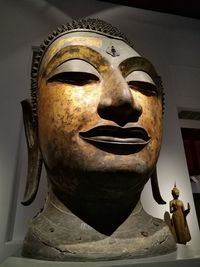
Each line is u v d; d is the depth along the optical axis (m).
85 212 1.23
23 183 2.02
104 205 1.21
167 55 2.79
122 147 1.14
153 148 1.27
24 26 2.46
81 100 1.19
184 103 2.74
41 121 1.31
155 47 2.75
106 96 1.16
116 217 1.25
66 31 1.44
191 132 2.97
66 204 1.26
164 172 2.26
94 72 1.24
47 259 1.06
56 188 1.31
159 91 1.46
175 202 2.04
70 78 1.25
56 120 1.21
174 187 2.13
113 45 1.36
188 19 3.01
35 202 1.99
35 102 1.50
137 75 1.32
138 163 1.14
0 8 2.48
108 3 2.80
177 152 2.37
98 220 1.22
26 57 2.35
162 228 1.26
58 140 1.19
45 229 1.17
